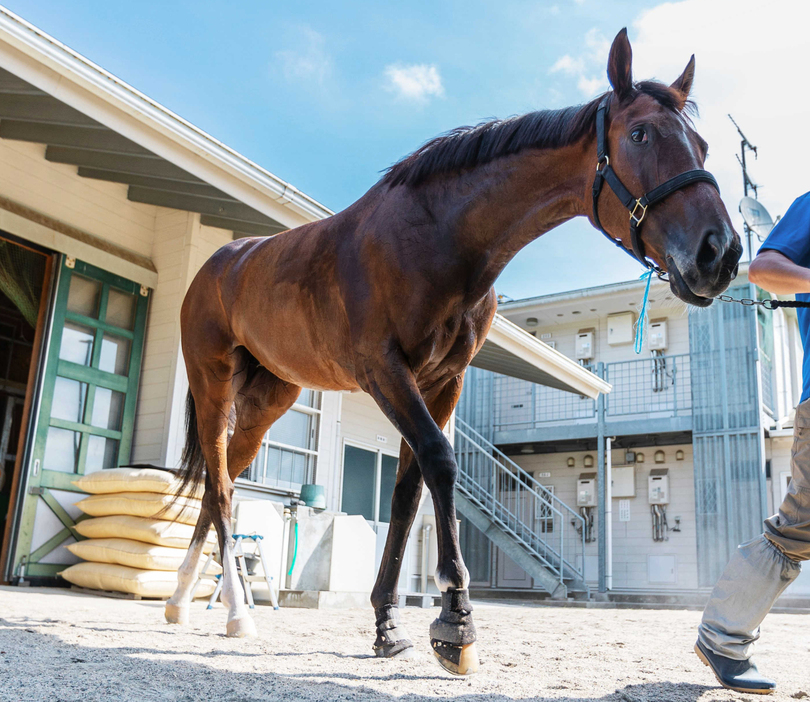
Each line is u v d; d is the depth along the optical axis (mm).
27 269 7191
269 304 3117
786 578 2139
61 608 4117
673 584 15188
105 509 5895
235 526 6078
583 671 2461
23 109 5734
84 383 6766
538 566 13398
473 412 17312
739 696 2059
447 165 2551
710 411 14719
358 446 9680
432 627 2152
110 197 7230
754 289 14836
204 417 3678
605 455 15602
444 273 2477
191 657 2352
